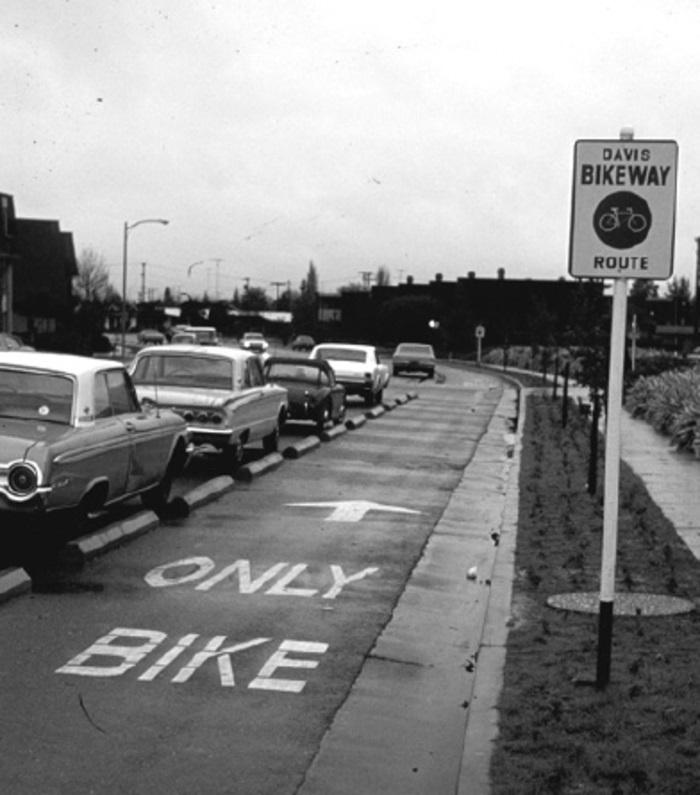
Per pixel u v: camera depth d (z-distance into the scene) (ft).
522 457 71.67
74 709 23.65
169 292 568.41
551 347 203.82
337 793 20.06
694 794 18.49
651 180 23.26
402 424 101.24
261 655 28.09
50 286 245.45
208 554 39.91
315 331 338.95
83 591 33.81
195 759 21.27
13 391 38.04
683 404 82.99
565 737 21.21
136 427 41.52
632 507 48.75
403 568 39.29
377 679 26.73
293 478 61.11
